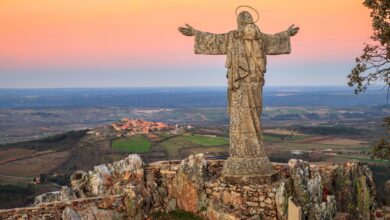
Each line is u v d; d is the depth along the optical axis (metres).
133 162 29.75
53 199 29.19
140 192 27.64
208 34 28.20
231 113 27.84
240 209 25.81
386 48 27.31
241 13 28.17
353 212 27.86
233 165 27.05
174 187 28.33
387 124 27.94
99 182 29.44
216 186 27.00
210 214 26.27
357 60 27.83
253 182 26.44
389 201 30.70
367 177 29.20
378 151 26.92
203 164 28.08
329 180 28.39
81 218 25.55
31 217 24.84
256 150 27.20
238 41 27.75
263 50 28.11
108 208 26.72
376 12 27.19
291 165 27.16
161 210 27.81
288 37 28.53
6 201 58.28
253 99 27.55
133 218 26.86
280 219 24.88
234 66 27.61
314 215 25.70
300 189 25.92
